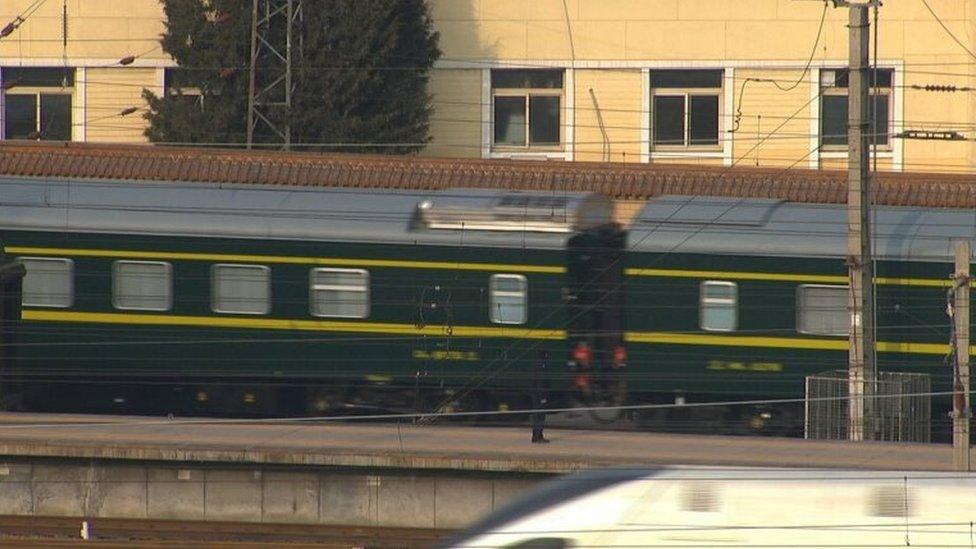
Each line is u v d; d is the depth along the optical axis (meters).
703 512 52.41
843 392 97.31
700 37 155.88
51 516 89.88
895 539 51.25
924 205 105.44
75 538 85.12
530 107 158.00
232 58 146.00
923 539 51.12
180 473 90.19
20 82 158.00
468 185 109.12
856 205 96.88
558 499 53.75
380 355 104.19
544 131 158.00
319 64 144.88
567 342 103.00
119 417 101.69
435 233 103.81
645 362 102.69
